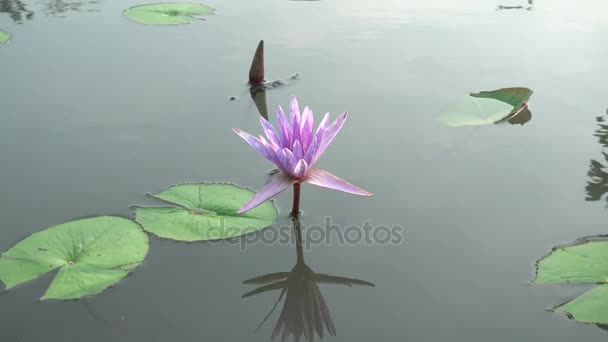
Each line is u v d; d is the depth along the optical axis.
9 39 4.47
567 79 3.79
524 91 3.36
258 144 2.33
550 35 4.55
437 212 2.52
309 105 3.47
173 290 2.08
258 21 4.98
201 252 2.27
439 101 3.52
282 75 3.91
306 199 2.64
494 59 4.12
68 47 4.36
